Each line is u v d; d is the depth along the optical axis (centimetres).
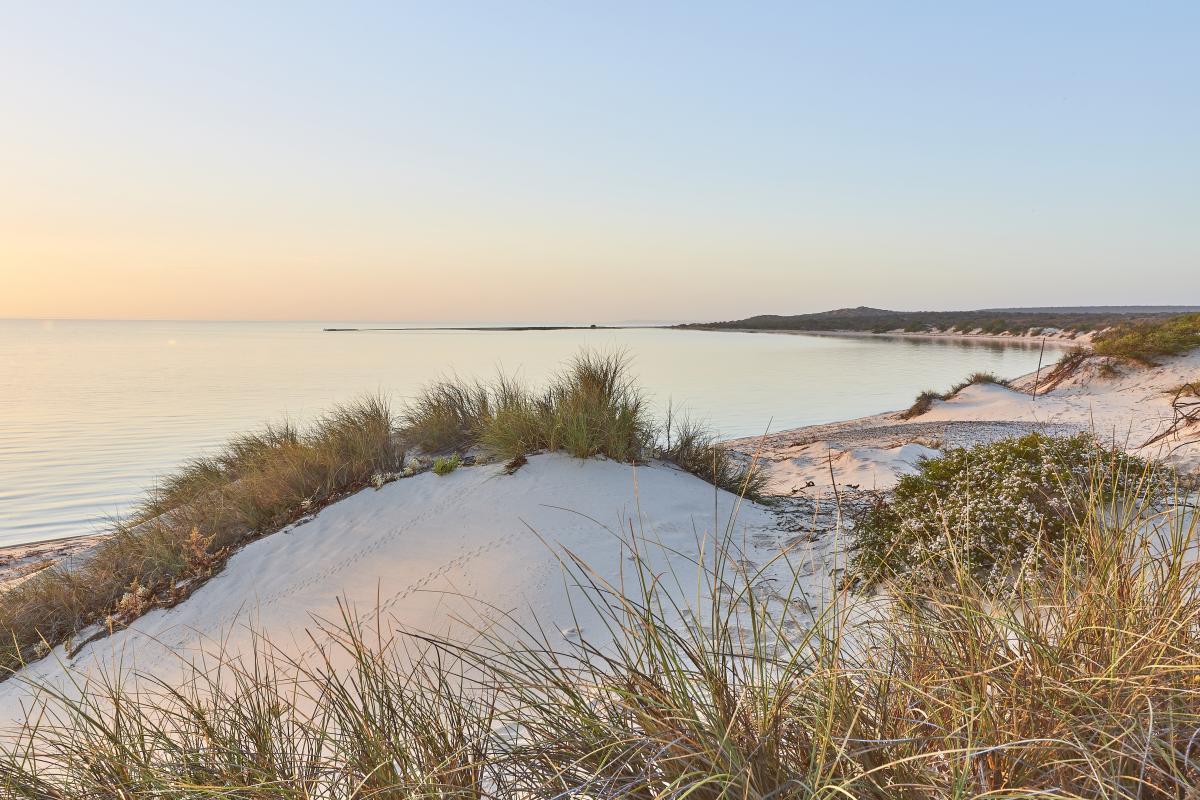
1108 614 193
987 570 390
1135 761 149
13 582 795
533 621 489
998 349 6062
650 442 834
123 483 1428
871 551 440
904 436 1414
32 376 3909
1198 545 212
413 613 522
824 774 153
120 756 216
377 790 170
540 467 743
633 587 513
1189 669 158
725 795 142
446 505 690
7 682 544
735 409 2312
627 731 172
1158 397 1762
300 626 535
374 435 870
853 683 190
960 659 190
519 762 183
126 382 3531
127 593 640
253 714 223
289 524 727
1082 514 395
